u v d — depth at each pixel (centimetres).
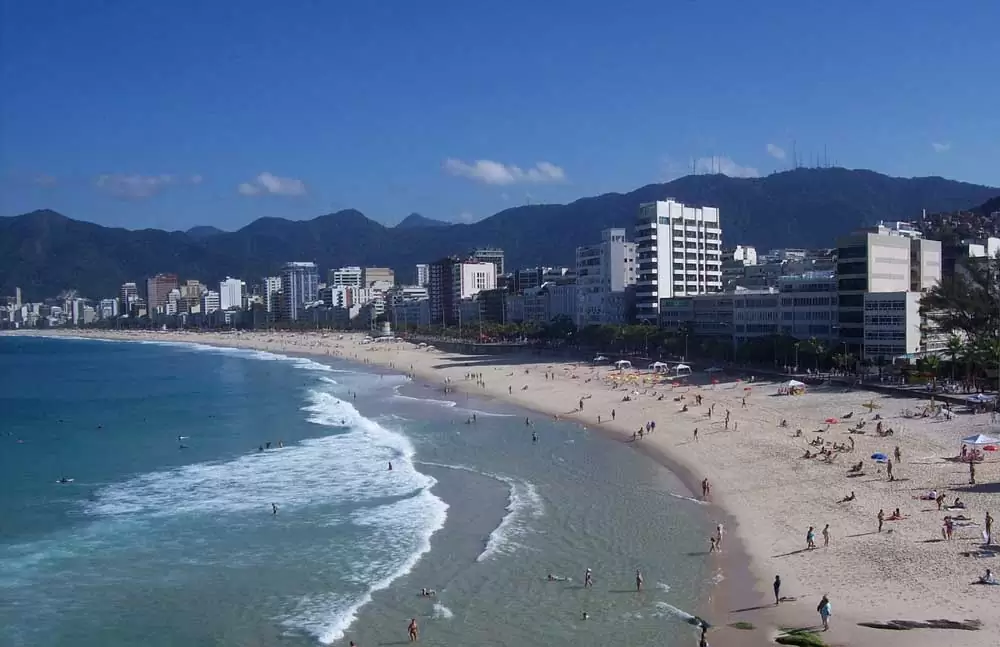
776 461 8631
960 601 4784
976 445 8325
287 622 5306
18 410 16850
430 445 11000
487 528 7056
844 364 14050
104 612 5591
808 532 6103
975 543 5688
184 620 5419
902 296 13800
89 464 10650
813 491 7400
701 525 6825
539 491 8206
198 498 8519
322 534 7100
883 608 4812
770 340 15850
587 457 9769
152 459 10844
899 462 8000
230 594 5822
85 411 16412
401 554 6488
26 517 7931
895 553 5659
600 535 6700
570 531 6844
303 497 8388
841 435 9506
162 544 6981
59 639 5200
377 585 5838
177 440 12325
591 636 4825
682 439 10281
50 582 6159
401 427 12656
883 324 14088
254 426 13475
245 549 6781
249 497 8475
